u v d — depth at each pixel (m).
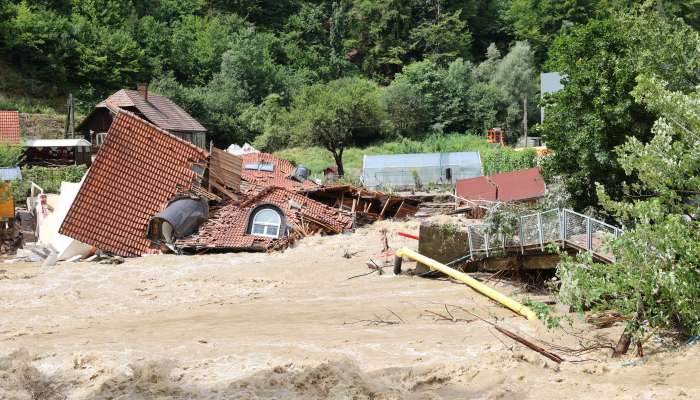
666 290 13.39
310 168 78.12
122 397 12.43
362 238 37.97
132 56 98.88
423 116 98.56
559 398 11.39
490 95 103.38
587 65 25.14
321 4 131.88
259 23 128.38
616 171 24.14
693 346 13.79
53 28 92.62
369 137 93.75
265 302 22.73
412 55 120.88
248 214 38.66
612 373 12.59
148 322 19.92
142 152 39.34
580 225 20.52
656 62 23.92
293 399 11.91
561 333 15.90
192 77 107.12
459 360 13.85
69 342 17.02
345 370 12.97
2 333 18.70
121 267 32.16
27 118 78.50
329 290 24.41
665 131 15.45
